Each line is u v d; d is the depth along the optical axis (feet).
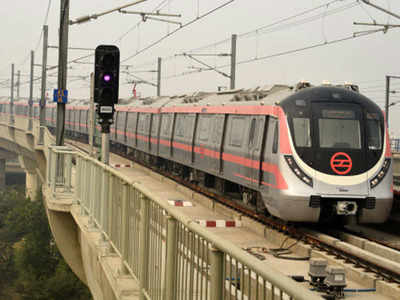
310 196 39.99
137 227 23.21
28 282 156.25
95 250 33.60
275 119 43.24
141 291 21.39
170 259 17.38
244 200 53.11
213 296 12.97
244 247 38.63
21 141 193.88
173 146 79.20
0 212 242.37
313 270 27.61
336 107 42.16
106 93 45.06
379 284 27.89
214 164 60.18
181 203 57.82
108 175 31.65
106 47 44.47
